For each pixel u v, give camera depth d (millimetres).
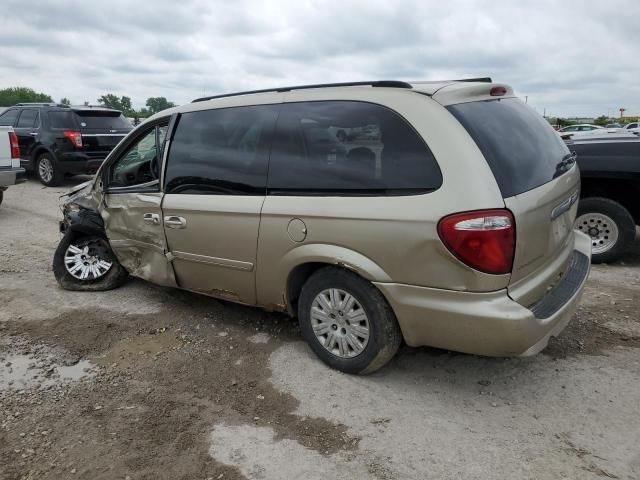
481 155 2826
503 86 3514
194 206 3920
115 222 4688
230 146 3816
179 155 4105
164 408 3199
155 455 2777
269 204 3510
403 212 2926
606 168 5414
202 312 4609
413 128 2984
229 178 3768
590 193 5719
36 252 6535
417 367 3598
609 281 5180
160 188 4211
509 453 2725
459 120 2928
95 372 3645
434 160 2883
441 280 2875
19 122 12211
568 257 3557
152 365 3727
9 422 3064
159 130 4324
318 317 3527
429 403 3186
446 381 3422
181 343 4051
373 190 3080
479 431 2908
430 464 2660
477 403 3176
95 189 4949
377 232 3023
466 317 2834
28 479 2609
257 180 3613
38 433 2963
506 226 2736
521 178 2982
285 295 3643
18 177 8633
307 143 3412
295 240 3395
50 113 11719
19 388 3438
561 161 3621
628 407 3090
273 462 2707
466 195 2760
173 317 4520
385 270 3051
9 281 5441
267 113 3654
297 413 3119
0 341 4098
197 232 3949
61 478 2617
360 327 3316
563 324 3162
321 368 3600
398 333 3238
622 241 5547
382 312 3172
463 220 2742
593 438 2826
